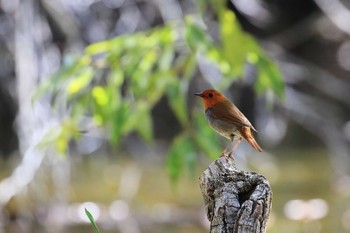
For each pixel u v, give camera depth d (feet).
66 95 31.24
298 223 44.83
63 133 32.30
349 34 66.69
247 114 65.98
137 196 50.03
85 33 53.26
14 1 52.01
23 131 44.19
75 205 47.78
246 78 54.65
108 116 31.01
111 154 62.95
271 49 63.36
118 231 44.11
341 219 45.60
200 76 51.16
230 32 29.81
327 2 63.00
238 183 16.25
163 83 30.76
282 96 31.27
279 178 56.03
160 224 44.75
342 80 69.51
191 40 29.76
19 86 46.14
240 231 15.49
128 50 30.89
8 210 45.68
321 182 54.75
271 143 66.18
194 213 45.88
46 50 50.88
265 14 63.36
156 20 57.16
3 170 57.88
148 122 31.40
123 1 54.19
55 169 48.96
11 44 53.42
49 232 44.45
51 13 50.47
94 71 31.01
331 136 64.49
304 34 68.64
